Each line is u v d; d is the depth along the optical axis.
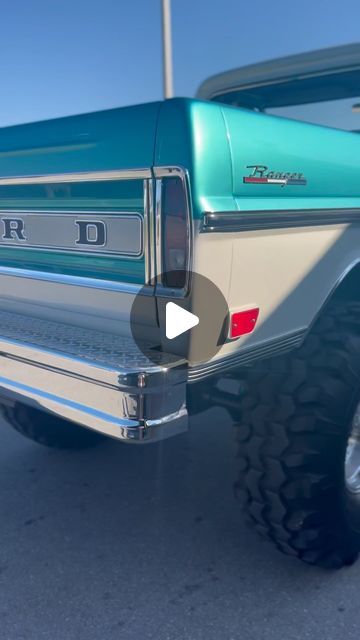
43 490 3.40
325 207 2.54
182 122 1.97
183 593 2.57
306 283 2.54
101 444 3.93
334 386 2.44
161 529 3.03
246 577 2.67
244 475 2.58
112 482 3.48
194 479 3.51
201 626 2.38
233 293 2.18
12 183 2.58
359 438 2.70
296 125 2.45
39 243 2.59
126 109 2.11
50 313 2.66
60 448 3.78
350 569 2.75
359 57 3.60
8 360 2.41
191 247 2.01
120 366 2.04
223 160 2.06
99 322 2.45
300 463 2.44
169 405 2.07
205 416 4.34
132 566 2.75
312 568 2.74
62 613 2.46
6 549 2.88
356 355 2.53
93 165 2.25
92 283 2.39
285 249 2.37
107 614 2.46
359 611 2.47
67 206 2.41
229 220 2.06
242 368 2.55
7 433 4.14
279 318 2.44
